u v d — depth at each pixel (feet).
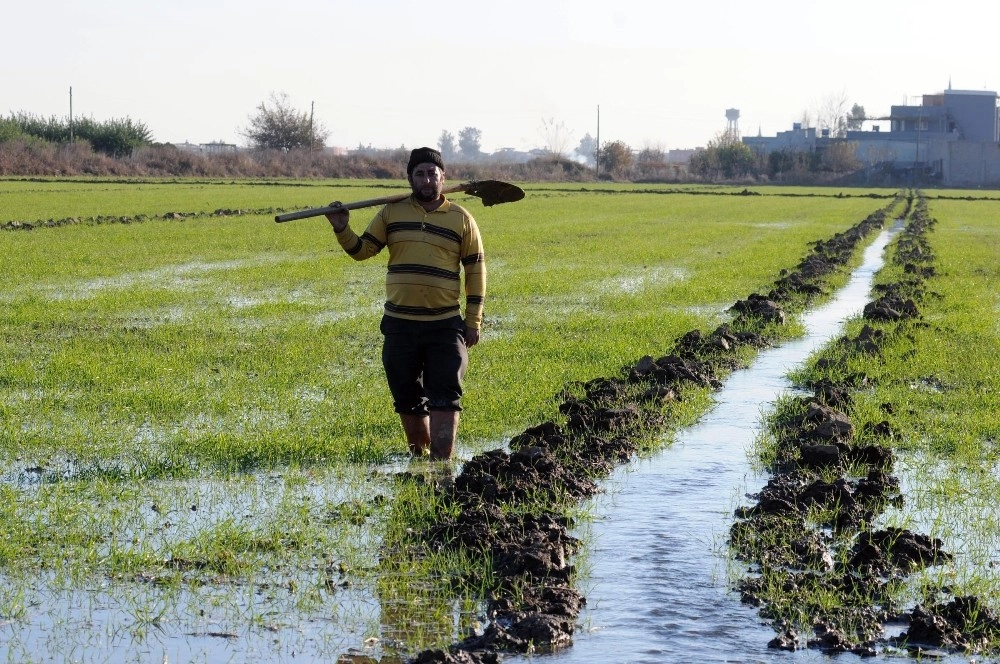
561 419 32.35
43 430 30.68
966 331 50.67
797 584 20.27
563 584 20.10
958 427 32.19
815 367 41.42
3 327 49.21
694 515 24.49
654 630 18.57
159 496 25.21
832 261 87.40
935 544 22.39
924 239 113.29
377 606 19.43
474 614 19.15
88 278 70.44
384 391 36.45
